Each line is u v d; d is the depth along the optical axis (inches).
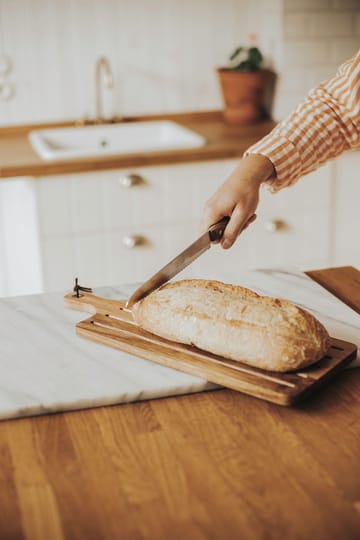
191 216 91.1
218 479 29.8
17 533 27.0
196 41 106.7
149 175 87.7
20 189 96.3
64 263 88.7
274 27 101.5
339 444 32.0
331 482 29.4
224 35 107.4
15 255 105.2
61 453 31.8
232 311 37.1
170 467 30.6
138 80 106.4
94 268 89.8
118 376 37.5
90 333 41.7
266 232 94.9
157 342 39.6
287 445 32.0
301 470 30.2
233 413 34.7
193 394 36.7
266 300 37.5
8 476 30.3
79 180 85.6
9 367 38.9
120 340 40.3
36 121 104.0
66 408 35.3
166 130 105.4
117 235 89.1
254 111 104.5
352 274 52.3
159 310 39.0
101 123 104.3
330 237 97.7
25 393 36.0
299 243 96.7
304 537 26.4
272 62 104.2
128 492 29.1
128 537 26.6
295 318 36.0
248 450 31.7
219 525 27.1
